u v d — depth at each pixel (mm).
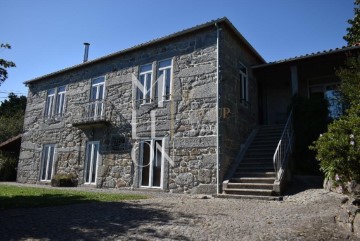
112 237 4094
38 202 6910
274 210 6086
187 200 7703
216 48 10234
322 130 10266
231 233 4301
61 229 4461
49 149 15016
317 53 10617
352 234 4199
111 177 11945
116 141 12172
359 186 5984
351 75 8773
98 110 13156
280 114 13648
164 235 4199
